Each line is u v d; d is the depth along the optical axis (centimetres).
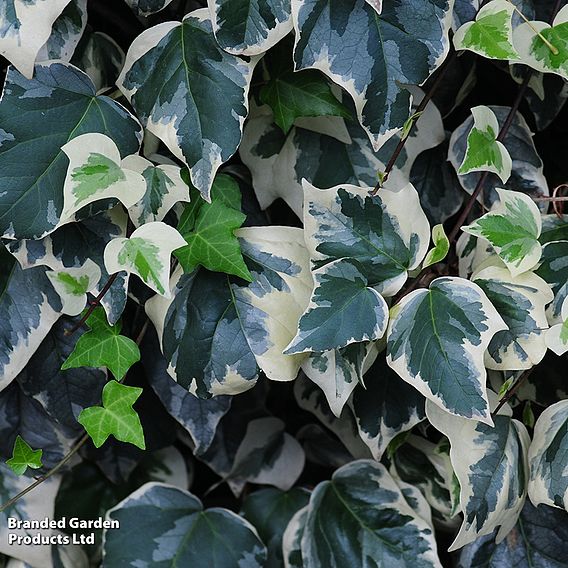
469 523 125
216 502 145
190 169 121
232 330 124
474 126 123
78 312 125
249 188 132
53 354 131
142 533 134
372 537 133
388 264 122
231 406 141
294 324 124
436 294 121
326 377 125
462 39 121
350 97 128
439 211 132
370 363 125
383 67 120
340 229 122
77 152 119
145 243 119
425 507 134
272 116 129
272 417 142
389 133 121
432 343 120
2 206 119
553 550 132
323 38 120
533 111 132
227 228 124
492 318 120
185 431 140
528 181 130
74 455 137
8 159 119
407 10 119
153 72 122
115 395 125
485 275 123
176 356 125
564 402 126
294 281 125
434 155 132
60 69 121
